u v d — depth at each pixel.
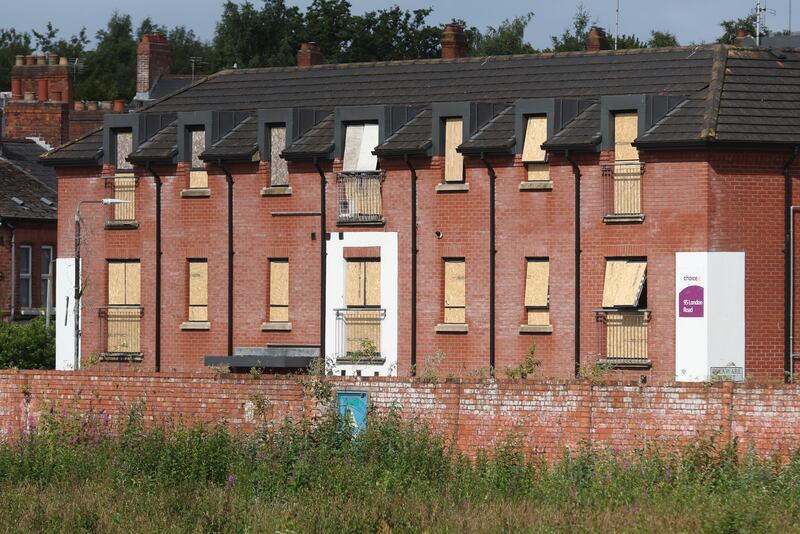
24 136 113.75
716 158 60.41
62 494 40.34
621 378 60.22
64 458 44.56
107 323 72.25
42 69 121.06
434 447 42.62
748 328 60.44
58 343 73.62
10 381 51.75
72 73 124.19
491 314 64.44
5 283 90.38
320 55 85.12
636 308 61.59
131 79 172.62
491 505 37.16
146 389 49.66
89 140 74.38
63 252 73.75
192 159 70.94
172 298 70.94
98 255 72.62
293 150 67.81
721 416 41.47
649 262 61.47
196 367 70.25
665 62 67.50
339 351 67.31
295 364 65.75
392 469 41.09
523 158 64.06
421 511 36.34
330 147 67.56
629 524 34.06
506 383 44.50
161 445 43.94
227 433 44.81
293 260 68.50
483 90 69.69
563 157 63.19
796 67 64.75
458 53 78.12
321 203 67.88
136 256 71.81
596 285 62.50
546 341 63.44
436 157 65.69
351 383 46.59
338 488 39.06
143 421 47.41
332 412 43.75
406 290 66.25
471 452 44.78
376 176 66.81
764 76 63.91
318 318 67.94
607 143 62.34
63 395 51.06
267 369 67.31
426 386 45.56
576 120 64.06
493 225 64.56
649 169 61.47
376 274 67.12
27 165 102.00
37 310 91.50
